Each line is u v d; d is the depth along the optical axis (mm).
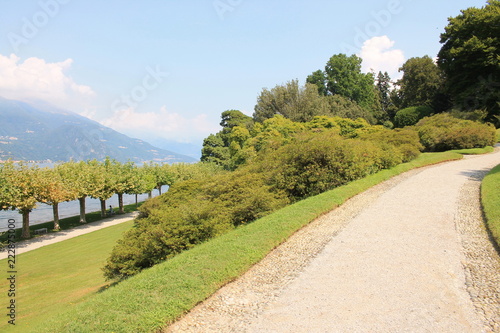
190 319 4328
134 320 4082
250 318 4191
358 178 13430
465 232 6871
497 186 10078
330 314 4062
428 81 45375
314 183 12047
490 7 31453
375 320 3846
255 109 46875
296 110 40156
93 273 12789
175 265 5895
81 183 27156
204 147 55062
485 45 29672
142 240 8969
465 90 33094
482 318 3760
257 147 29781
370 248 6270
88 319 4199
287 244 6949
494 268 5059
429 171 15602
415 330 3594
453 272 5035
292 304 4422
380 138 22562
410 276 4973
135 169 36938
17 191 20844
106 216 34031
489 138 24969
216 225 8734
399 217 8250
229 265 5672
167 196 14328
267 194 10531
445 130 25703
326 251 6301
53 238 23312
